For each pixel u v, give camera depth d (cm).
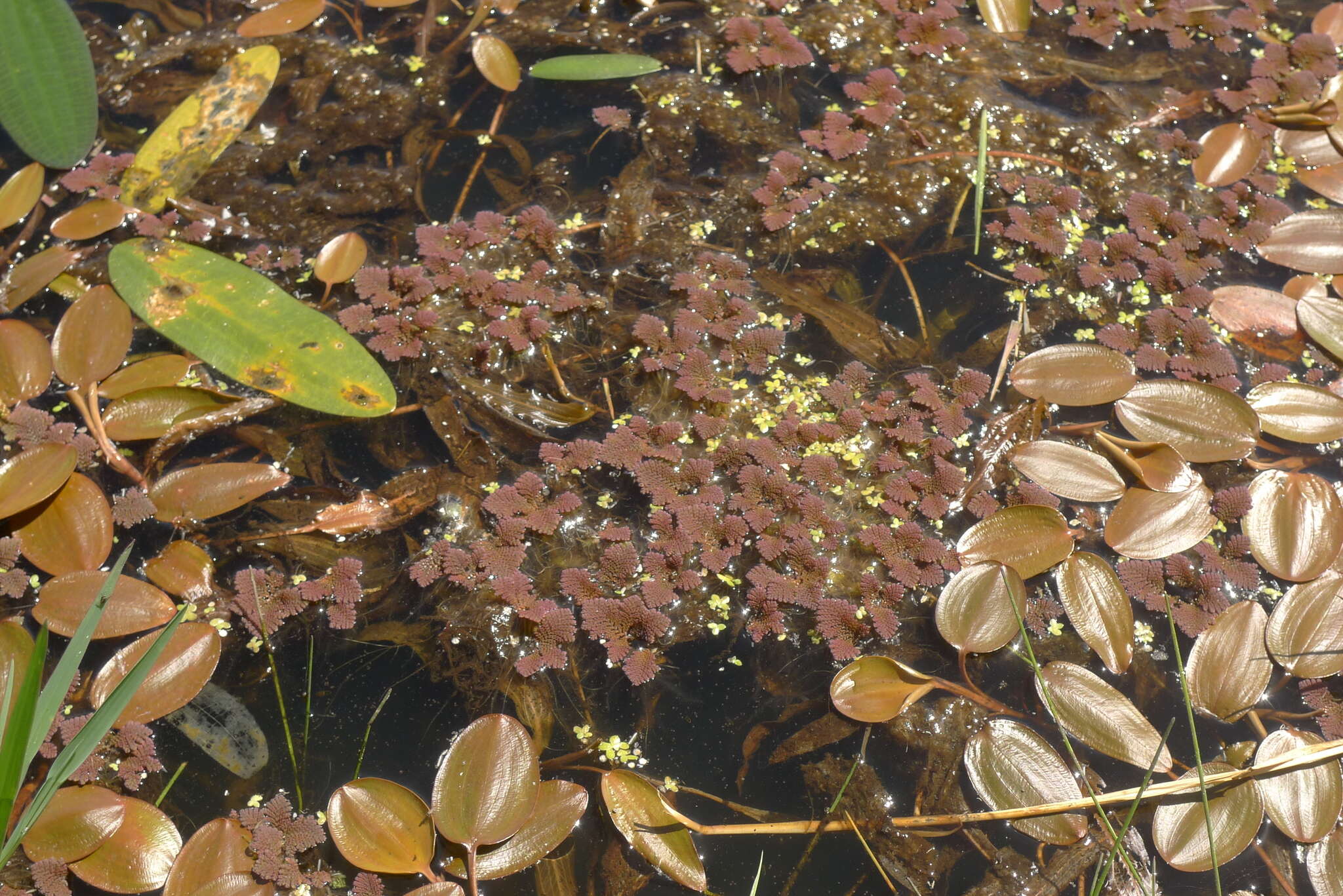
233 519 179
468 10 259
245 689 163
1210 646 168
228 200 218
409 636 169
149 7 252
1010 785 155
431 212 220
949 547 178
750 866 152
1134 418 189
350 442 188
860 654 168
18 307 201
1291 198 230
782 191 223
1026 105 244
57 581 165
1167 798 155
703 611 172
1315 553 173
